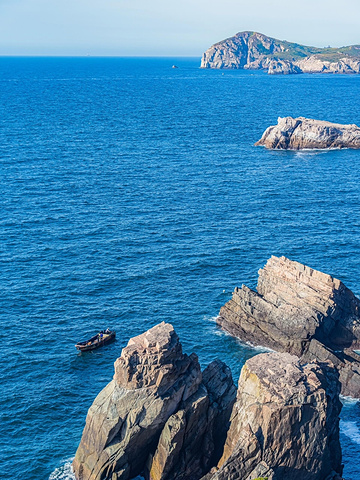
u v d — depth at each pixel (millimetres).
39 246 113188
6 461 60562
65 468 59562
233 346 82312
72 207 136250
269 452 53031
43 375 74938
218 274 103375
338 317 81688
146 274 102625
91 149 197250
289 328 80500
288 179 167500
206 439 57781
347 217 134125
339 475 57031
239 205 141375
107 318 88625
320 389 54875
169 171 171375
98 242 115938
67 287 97438
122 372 55562
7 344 81188
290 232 123688
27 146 198500
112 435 55219
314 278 83062
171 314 90062
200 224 127250
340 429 66625
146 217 130875
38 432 64938
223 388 59969
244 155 197875
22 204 137125
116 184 156000
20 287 96875
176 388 56281
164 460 54656
